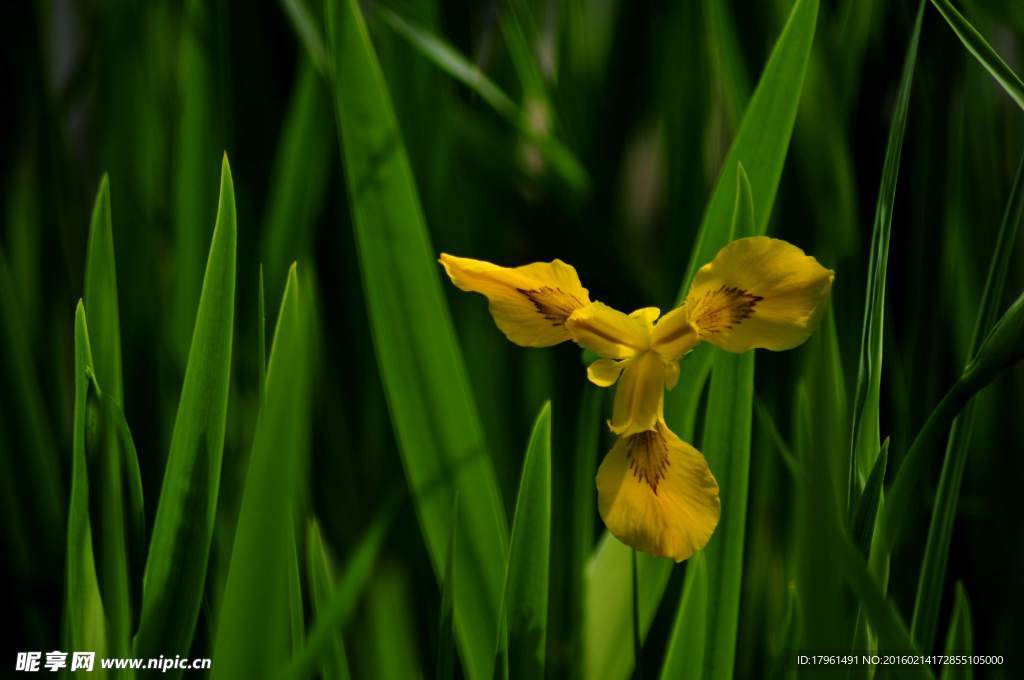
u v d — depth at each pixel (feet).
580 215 5.66
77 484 5.23
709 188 5.70
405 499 5.57
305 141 5.55
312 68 5.54
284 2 5.51
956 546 5.68
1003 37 5.75
